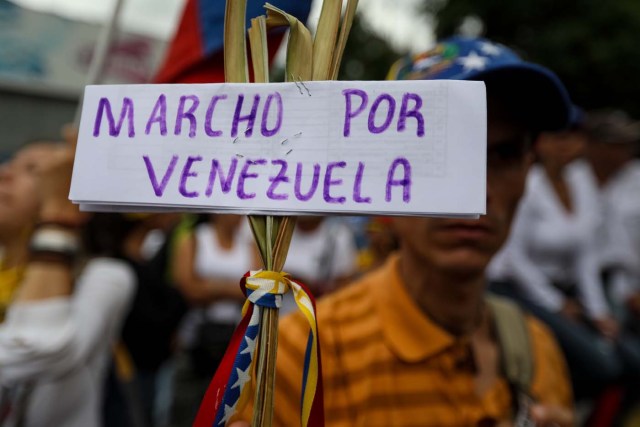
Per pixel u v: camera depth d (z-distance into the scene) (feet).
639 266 13.17
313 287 11.87
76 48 18.35
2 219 5.22
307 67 2.48
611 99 38.75
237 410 2.53
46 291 4.71
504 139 3.80
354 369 3.75
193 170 2.48
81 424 4.98
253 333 2.48
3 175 5.37
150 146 2.53
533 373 4.20
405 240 3.89
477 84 2.32
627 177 13.41
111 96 2.59
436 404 3.75
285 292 2.48
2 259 5.32
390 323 3.83
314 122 2.41
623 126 13.06
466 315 3.89
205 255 11.20
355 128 2.38
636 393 10.43
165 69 4.27
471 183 2.28
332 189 2.37
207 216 12.36
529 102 3.89
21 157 5.42
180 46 4.19
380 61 44.39
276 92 2.45
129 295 5.54
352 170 2.36
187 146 2.50
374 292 4.00
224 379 2.56
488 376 4.08
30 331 4.58
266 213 2.41
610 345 9.57
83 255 5.57
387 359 3.76
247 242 11.64
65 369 4.71
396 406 3.71
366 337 3.81
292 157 2.41
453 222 3.62
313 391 2.60
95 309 5.08
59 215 4.84
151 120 2.54
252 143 2.45
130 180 2.53
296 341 3.69
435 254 3.69
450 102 2.32
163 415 12.34
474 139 2.30
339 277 12.17
